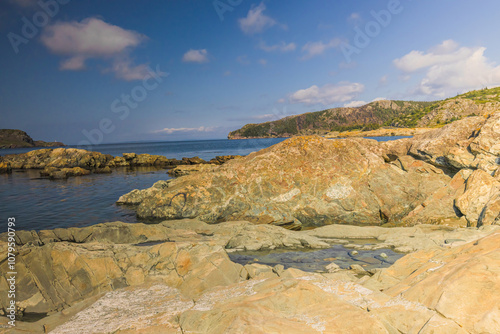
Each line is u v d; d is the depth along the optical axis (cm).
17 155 5162
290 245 1221
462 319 449
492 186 1367
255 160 1808
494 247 630
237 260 1078
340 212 1580
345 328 488
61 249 887
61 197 2286
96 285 844
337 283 681
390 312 517
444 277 548
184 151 10400
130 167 4928
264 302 596
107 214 1777
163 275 874
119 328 570
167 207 1656
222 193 1688
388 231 1317
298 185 1672
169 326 566
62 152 5103
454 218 1405
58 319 673
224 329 511
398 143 1964
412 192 1567
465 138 1627
